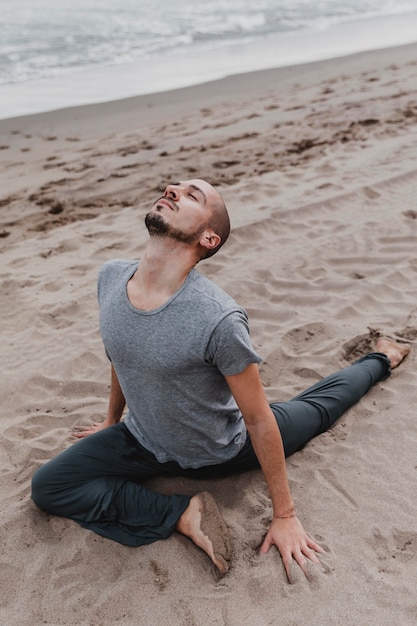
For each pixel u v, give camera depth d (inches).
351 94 397.4
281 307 169.5
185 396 91.9
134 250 208.2
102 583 96.1
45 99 433.7
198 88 452.4
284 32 693.9
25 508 107.0
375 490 108.8
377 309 165.0
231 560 97.0
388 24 735.7
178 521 99.8
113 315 90.6
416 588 91.4
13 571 98.3
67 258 206.7
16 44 611.5
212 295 87.0
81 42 627.5
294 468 114.7
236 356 86.5
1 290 188.2
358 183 246.8
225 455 101.0
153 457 103.2
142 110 402.3
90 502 101.9
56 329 167.9
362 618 87.9
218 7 852.0
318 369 142.3
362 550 98.2
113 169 292.4
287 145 306.7
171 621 89.7
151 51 596.4
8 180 288.2
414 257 187.3
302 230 213.0
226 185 259.9
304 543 97.3
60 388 144.5
